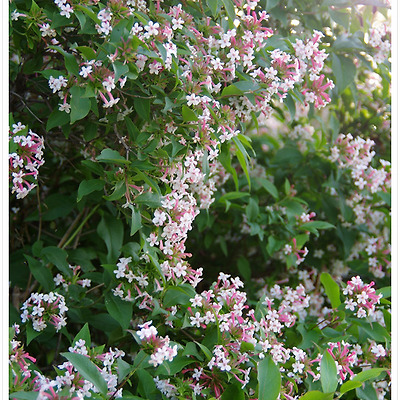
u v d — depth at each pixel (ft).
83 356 4.83
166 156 6.10
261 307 6.61
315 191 9.95
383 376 6.89
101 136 7.20
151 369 5.95
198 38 6.44
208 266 10.41
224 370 5.64
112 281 6.48
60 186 8.98
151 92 6.26
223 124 6.38
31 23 5.82
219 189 9.52
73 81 5.65
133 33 5.60
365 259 9.84
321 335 6.81
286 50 7.09
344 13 8.20
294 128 10.24
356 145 9.11
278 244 8.71
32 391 4.70
